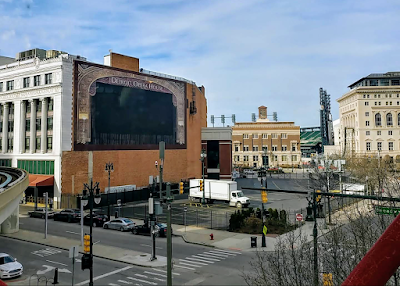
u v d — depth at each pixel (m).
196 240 31.50
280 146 135.88
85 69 54.75
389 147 117.44
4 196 22.22
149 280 20.86
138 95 62.84
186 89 73.81
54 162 52.06
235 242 30.70
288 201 56.50
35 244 30.83
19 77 57.97
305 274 14.77
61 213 42.44
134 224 37.06
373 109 118.88
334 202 51.12
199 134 80.25
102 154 56.34
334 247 15.67
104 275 21.97
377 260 4.21
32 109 56.25
